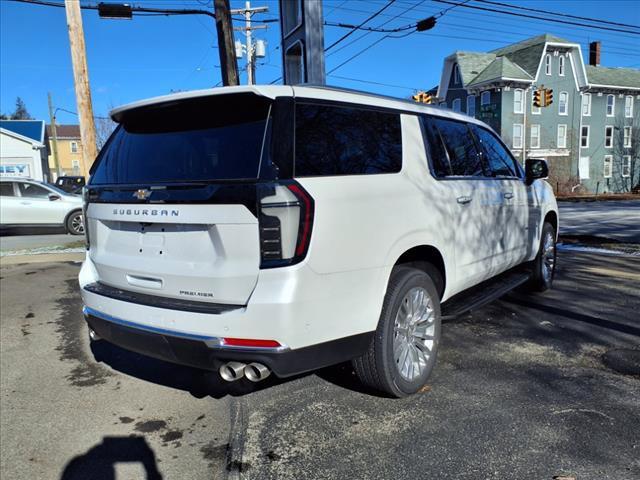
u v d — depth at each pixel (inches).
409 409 128.0
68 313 225.3
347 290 110.7
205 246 106.6
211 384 149.3
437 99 1784.0
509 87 1565.0
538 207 216.5
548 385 139.0
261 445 114.2
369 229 115.3
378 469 103.7
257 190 99.3
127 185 118.6
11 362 168.7
